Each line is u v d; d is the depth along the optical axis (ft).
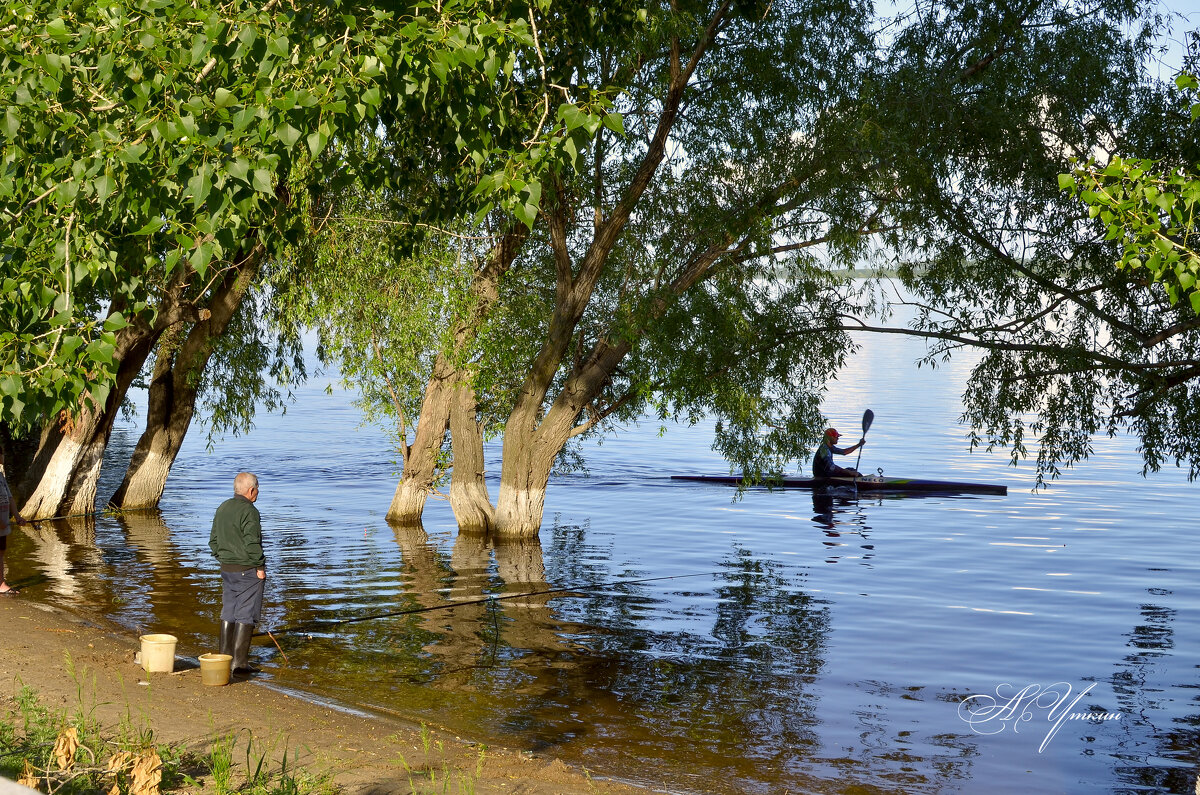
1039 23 50.90
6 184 16.63
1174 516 75.56
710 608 45.88
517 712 30.07
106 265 17.01
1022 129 47.42
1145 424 48.29
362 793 20.68
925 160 48.49
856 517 75.41
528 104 29.32
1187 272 19.76
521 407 64.49
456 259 60.95
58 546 58.65
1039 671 36.22
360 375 67.92
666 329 58.18
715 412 64.03
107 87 17.95
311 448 127.85
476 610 44.68
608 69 55.31
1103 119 47.21
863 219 54.80
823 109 54.75
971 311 51.34
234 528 32.58
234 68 17.97
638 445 133.39
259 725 25.63
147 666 30.76
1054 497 86.02
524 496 64.75
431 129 29.25
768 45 55.77
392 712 29.07
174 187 17.17
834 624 43.01
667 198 58.90
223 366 77.77
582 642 39.27
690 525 71.77
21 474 93.76
